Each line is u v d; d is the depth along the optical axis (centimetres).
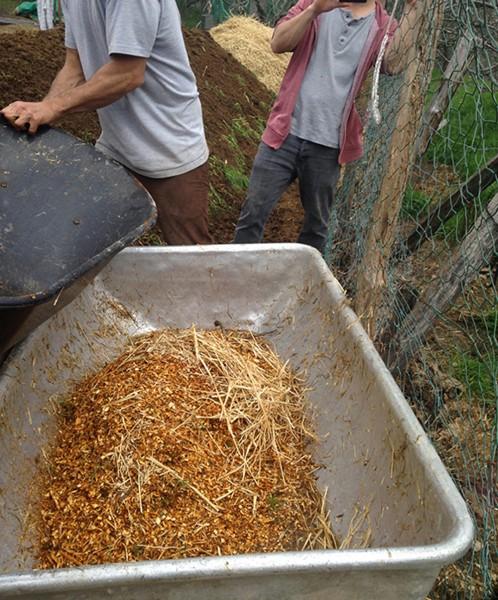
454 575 225
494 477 232
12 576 123
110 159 217
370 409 191
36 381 198
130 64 242
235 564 128
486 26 215
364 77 318
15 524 168
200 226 304
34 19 1068
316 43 320
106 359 235
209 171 514
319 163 336
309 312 241
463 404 298
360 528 179
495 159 260
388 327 279
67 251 201
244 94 740
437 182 328
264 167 342
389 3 388
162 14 253
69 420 209
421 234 301
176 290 249
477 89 213
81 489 186
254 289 253
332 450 206
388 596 141
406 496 163
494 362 243
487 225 245
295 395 234
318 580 134
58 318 216
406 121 244
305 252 248
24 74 475
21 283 195
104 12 246
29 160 218
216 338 247
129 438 194
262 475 203
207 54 744
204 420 210
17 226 206
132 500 180
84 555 171
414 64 236
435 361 322
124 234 198
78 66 282
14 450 178
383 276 265
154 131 272
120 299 246
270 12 1005
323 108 323
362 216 320
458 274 254
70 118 447
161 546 174
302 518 195
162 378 220
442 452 268
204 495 188
